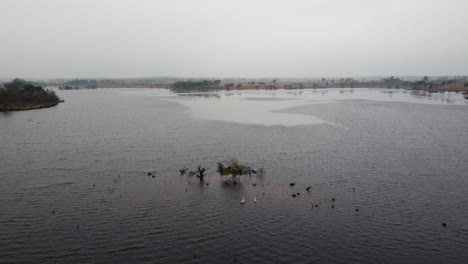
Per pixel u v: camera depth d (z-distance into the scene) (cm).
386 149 8025
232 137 9406
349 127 11075
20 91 19275
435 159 7138
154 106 18538
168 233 4019
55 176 6059
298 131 10338
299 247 3719
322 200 4991
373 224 4247
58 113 15312
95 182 5750
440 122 12094
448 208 4709
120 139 9238
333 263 3419
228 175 6053
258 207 4741
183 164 6775
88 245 3744
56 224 4225
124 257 3516
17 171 6338
